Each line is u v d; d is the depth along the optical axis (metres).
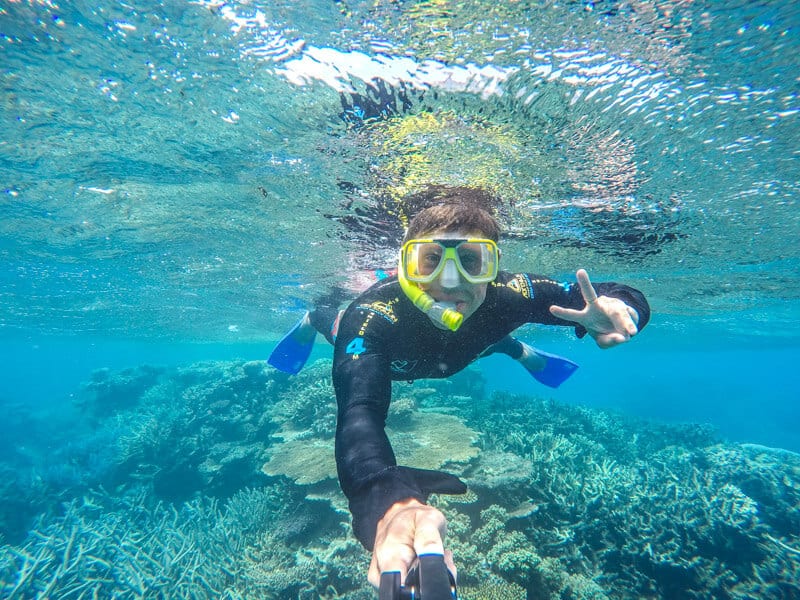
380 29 1.03
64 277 3.54
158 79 1.24
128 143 1.56
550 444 2.92
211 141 1.53
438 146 1.47
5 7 1.02
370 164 1.61
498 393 4.97
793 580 1.91
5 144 1.57
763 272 3.22
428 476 0.43
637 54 1.07
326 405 3.03
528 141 1.42
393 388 3.37
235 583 2.03
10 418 8.11
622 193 1.82
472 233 0.67
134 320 5.89
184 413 3.80
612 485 2.29
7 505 3.59
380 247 2.51
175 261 3.03
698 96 1.21
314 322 1.52
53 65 1.19
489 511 1.97
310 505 2.30
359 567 1.77
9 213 2.21
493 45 1.05
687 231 2.32
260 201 2.00
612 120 1.31
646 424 6.08
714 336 8.16
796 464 3.32
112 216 2.24
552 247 2.63
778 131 1.35
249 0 0.99
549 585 1.67
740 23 0.98
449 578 0.28
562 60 1.09
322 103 1.29
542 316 0.80
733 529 2.10
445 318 0.60
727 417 15.62
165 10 1.03
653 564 1.94
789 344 9.70
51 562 2.08
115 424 5.60
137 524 2.94
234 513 2.67
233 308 4.93
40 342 9.11
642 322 0.64
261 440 3.38
